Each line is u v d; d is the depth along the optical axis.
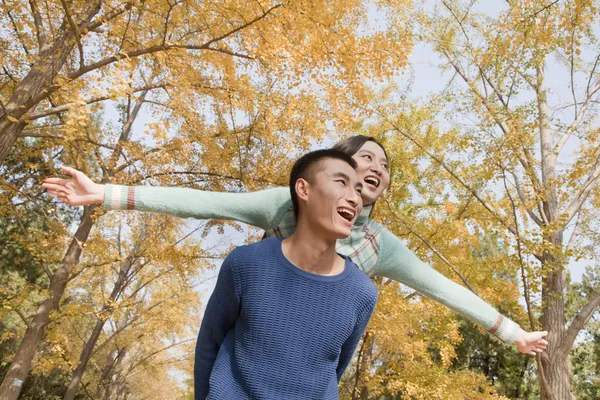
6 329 15.23
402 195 7.98
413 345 7.47
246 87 5.30
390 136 8.23
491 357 16.36
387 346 7.55
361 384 8.20
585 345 15.87
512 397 15.38
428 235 7.39
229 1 4.24
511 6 7.38
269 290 1.10
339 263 1.19
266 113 6.16
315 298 1.11
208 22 4.71
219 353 1.16
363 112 5.68
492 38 7.51
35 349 7.94
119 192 1.32
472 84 6.72
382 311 7.06
